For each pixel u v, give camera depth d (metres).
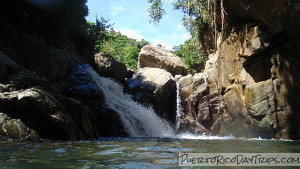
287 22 10.41
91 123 10.65
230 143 7.83
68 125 8.71
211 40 18.11
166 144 7.31
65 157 4.55
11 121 7.23
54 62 13.24
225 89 13.59
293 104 10.41
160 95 17.98
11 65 9.38
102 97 14.62
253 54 11.77
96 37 21.09
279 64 10.95
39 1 14.51
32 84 9.23
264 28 11.39
